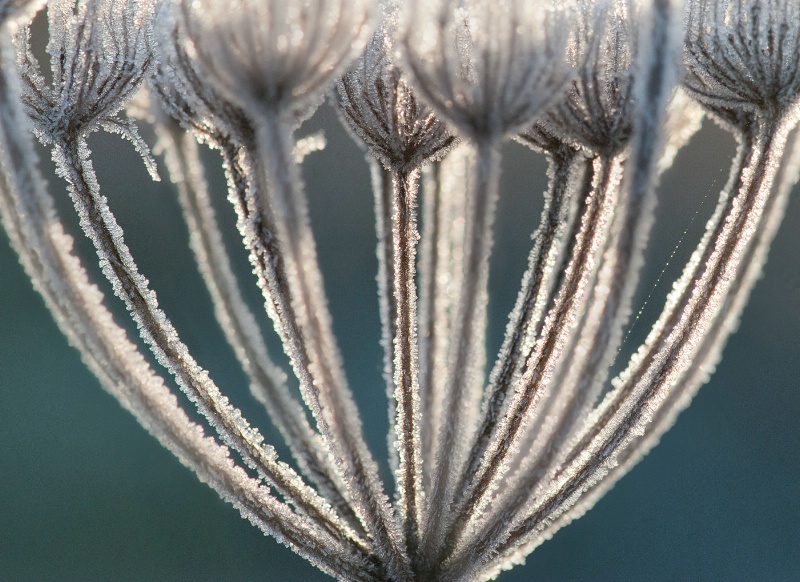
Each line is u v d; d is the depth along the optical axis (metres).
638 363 0.31
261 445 0.31
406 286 0.32
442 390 0.32
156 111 0.32
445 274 0.32
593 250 0.31
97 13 0.31
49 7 0.31
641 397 0.31
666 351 0.31
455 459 0.31
